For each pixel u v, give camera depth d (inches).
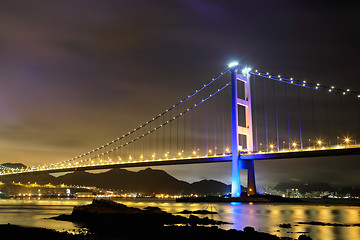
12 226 1424.7
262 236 1202.6
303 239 1151.6
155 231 1328.7
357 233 1368.1
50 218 1914.4
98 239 1186.0
